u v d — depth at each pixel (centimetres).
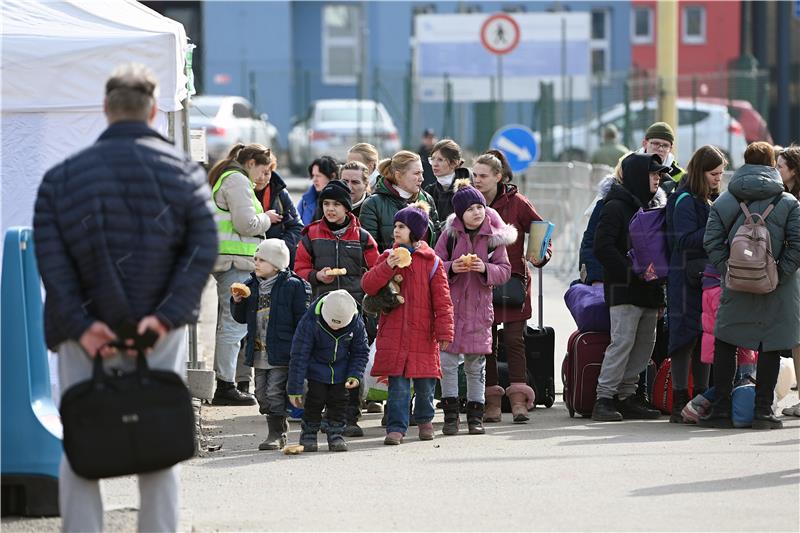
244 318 2034
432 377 2017
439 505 1588
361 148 2578
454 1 9862
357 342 1956
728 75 6950
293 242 2470
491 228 2091
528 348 2362
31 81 1823
